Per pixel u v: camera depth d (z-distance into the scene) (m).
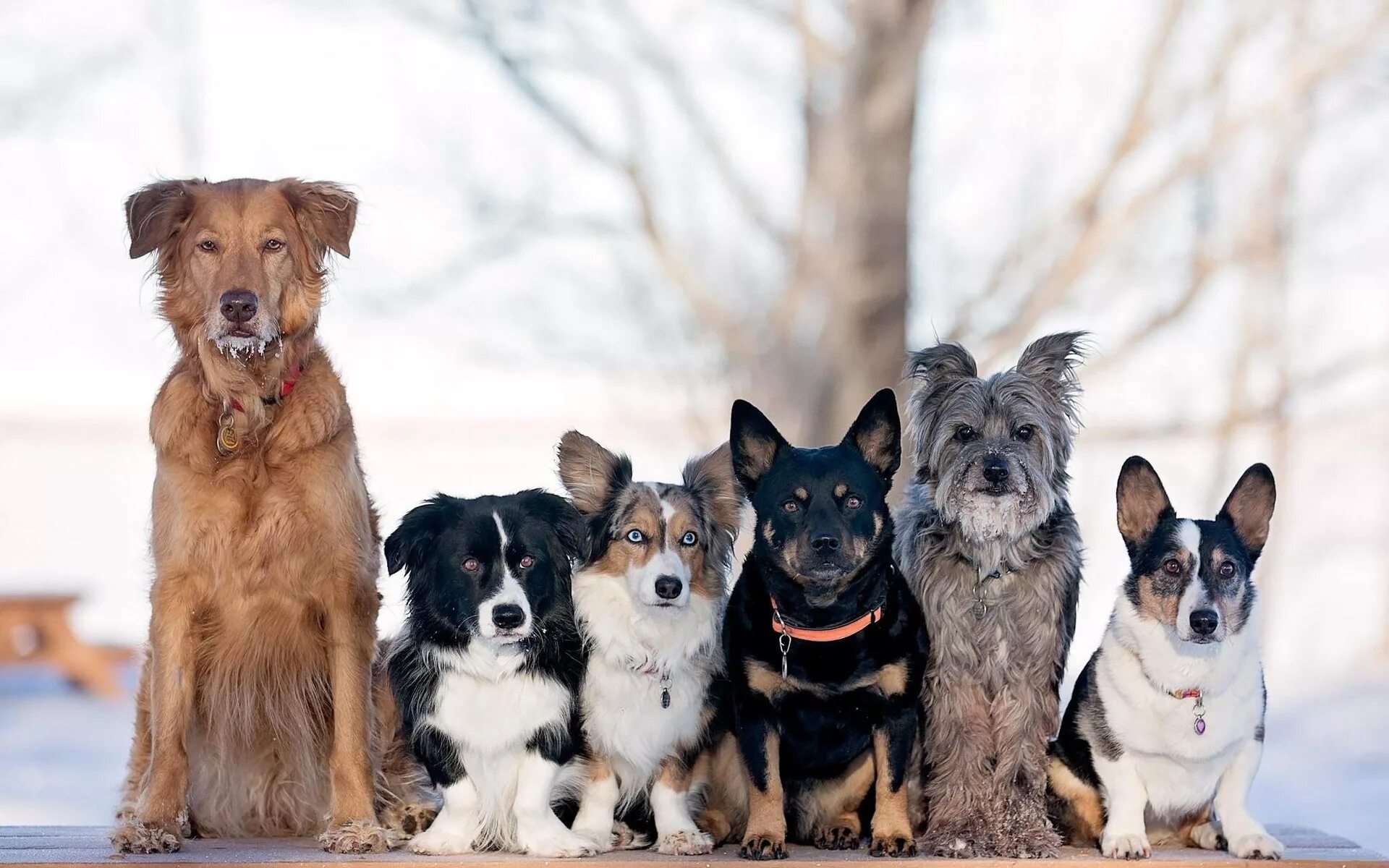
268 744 9.22
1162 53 18.86
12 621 26.12
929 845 8.45
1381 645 33.44
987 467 8.50
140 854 8.10
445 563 8.29
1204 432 25.20
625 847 8.67
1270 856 8.02
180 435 8.51
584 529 8.57
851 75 19.64
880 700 8.41
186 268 8.72
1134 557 8.48
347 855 8.12
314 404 8.66
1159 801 8.42
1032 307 19.08
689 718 8.55
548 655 8.32
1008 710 8.59
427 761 8.39
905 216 19.88
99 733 22.89
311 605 8.73
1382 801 19.42
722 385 23.06
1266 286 25.94
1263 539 8.48
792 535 8.32
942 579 8.73
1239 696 8.18
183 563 8.51
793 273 21.03
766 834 8.12
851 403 19.81
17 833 9.28
